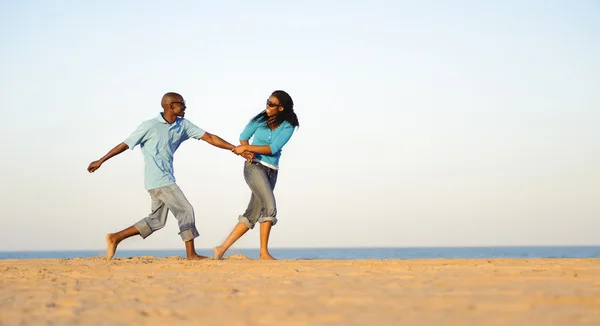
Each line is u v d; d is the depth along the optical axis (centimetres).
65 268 635
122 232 784
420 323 298
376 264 645
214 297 399
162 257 819
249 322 310
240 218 801
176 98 789
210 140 802
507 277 493
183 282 492
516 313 323
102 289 448
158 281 503
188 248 784
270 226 797
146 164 786
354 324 299
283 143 793
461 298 374
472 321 301
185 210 781
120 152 778
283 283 472
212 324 308
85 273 586
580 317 308
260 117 803
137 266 648
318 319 313
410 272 549
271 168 803
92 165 770
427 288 427
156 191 779
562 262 655
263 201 790
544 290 405
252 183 790
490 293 395
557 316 311
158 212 793
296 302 370
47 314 345
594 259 695
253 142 812
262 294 408
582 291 398
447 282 459
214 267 629
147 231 788
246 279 511
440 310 335
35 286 476
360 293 401
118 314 341
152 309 353
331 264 650
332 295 394
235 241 800
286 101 798
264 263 667
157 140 779
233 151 792
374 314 325
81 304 380
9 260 776
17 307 369
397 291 410
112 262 720
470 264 639
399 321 304
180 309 353
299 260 721
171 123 788
